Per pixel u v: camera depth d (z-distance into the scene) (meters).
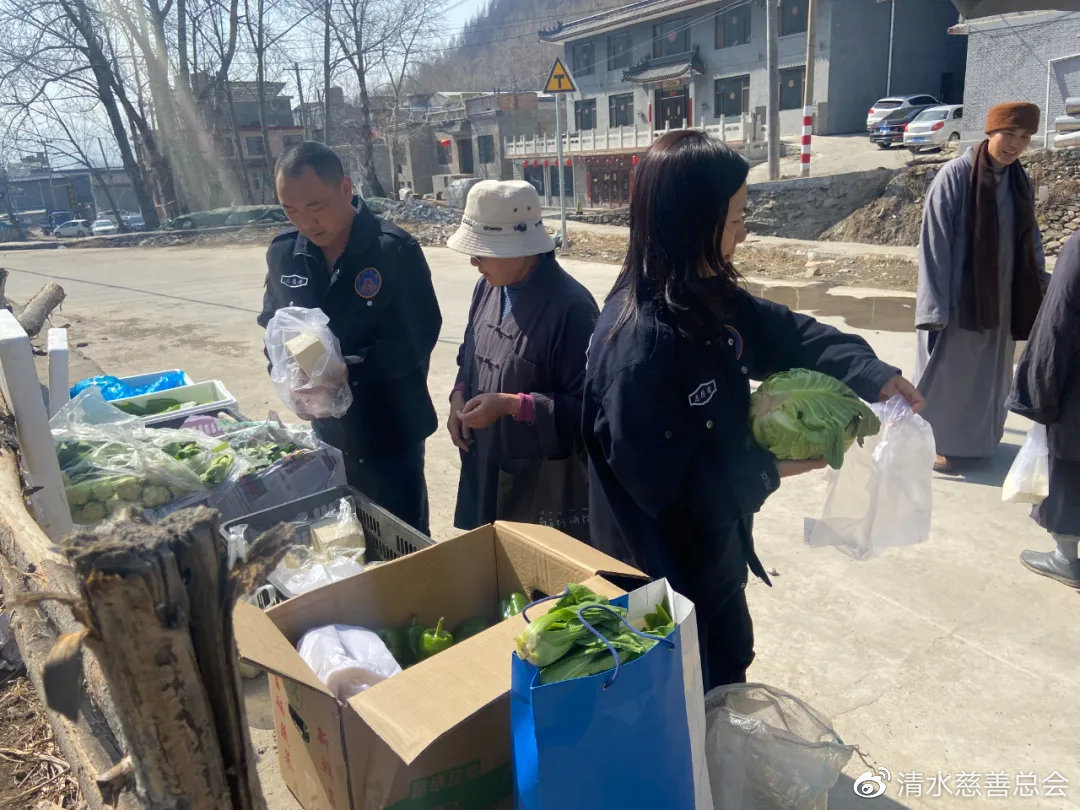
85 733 1.93
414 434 3.12
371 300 2.87
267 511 2.71
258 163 48.84
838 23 29.33
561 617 1.47
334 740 1.59
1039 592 3.39
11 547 2.26
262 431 3.30
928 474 1.99
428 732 1.41
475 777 1.70
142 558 0.97
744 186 1.79
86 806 2.27
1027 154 14.61
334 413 2.80
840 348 1.99
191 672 1.07
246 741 1.18
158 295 12.58
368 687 1.73
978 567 3.61
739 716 1.95
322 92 38.59
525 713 1.40
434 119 48.91
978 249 4.12
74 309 11.46
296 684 1.71
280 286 3.01
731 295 1.86
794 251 14.37
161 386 4.24
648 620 1.61
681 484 1.83
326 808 1.76
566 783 1.35
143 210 30.11
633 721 1.39
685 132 1.77
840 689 2.86
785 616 3.30
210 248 20.69
